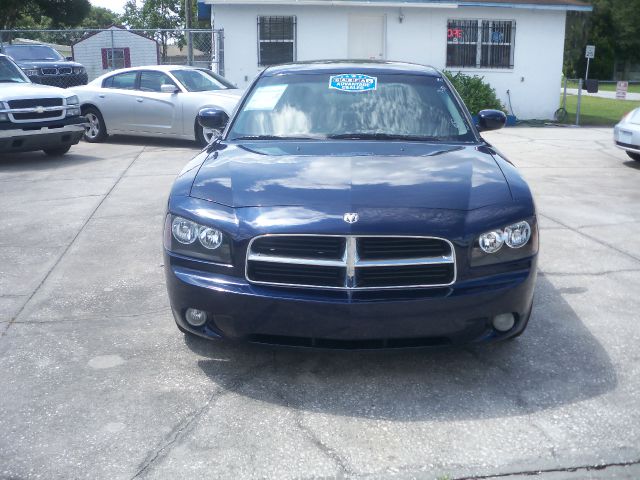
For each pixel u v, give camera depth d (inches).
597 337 169.8
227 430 129.1
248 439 126.1
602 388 144.1
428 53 732.0
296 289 136.6
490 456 120.5
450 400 139.4
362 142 178.2
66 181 374.9
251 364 155.5
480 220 138.9
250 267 138.3
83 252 244.4
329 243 135.6
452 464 118.3
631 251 244.8
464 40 735.1
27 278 217.0
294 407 137.3
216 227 140.9
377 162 160.7
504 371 151.8
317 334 135.8
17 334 173.0
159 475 115.6
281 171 155.4
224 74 710.5
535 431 128.0
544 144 552.4
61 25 1884.8
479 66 743.7
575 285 208.2
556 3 732.7
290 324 136.2
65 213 301.3
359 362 156.0
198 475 115.6
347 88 198.1
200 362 156.6
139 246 251.0
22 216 296.7
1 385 146.5
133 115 523.2
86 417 133.6
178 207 147.8
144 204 317.4
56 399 140.6
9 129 412.5
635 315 184.2
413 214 137.3
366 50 726.5
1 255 241.3
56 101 435.2
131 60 756.6
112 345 166.1
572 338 169.0
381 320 134.0
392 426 130.2
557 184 372.8
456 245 136.0
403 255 136.2
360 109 191.0
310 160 162.4
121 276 217.9
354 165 158.6
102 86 538.3
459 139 183.3
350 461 119.3
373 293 135.1
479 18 731.4
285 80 203.5
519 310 141.4
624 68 2172.7
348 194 142.3
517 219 141.9
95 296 200.2
